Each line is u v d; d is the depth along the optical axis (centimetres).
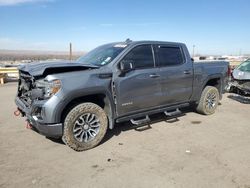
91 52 612
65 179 375
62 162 429
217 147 490
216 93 727
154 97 570
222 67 742
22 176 383
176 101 630
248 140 529
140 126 615
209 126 621
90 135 482
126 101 522
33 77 462
